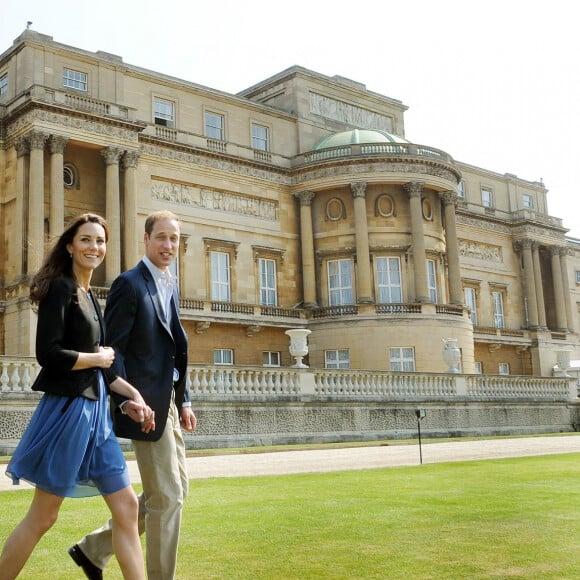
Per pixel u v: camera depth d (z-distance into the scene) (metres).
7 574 6.20
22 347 41.72
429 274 57.38
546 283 80.56
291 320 54.91
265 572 7.86
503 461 22.42
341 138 59.06
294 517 11.27
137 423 6.73
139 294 7.00
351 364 53.31
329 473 18.94
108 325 6.88
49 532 10.26
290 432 34.66
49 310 6.30
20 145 44.78
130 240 46.62
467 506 12.34
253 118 58.00
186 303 50.34
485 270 74.12
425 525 10.54
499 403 44.38
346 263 56.12
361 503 12.76
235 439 32.47
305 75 61.78
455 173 58.81
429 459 24.20
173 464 6.89
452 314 55.47
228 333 53.00
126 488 6.37
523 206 80.50
